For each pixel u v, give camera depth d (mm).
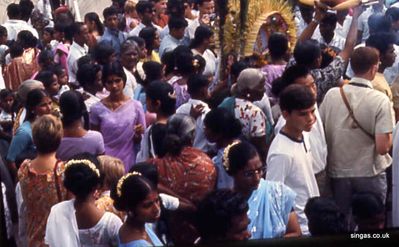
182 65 7129
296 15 7699
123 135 6715
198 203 4895
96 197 5102
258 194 4867
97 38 10398
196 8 10797
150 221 4711
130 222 4727
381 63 6629
